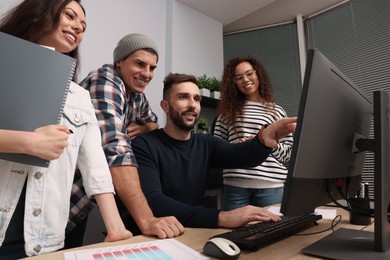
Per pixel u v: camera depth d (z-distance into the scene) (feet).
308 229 2.64
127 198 2.95
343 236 2.25
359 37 9.07
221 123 6.24
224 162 4.32
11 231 2.33
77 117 2.78
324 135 1.90
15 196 2.32
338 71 2.02
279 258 1.83
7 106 1.99
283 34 11.02
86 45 7.20
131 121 5.17
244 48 11.53
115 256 1.84
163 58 9.25
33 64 2.14
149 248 2.02
